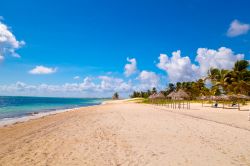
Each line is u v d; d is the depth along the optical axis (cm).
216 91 5712
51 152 928
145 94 13038
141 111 3341
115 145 1038
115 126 1650
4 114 3269
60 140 1165
